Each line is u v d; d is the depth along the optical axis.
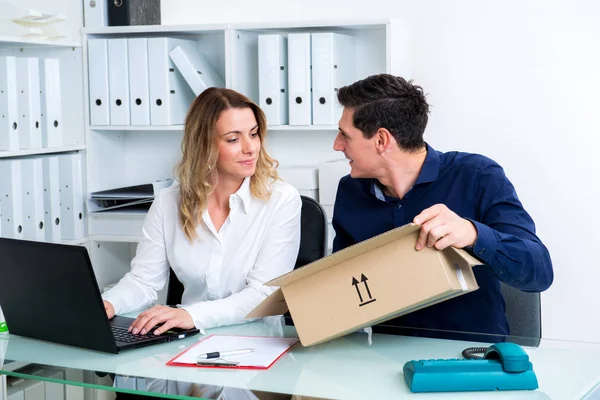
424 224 1.55
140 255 2.30
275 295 1.69
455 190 2.03
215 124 2.17
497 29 3.12
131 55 3.23
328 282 1.63
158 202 2.31
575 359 1.59
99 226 3.34
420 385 1.41
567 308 3.16
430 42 3.21
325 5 3.31
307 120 3.07
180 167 2.24
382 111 1.92
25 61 2.91
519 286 1.79
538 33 3.07
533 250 1.74
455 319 2.05
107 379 1.53
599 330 3.12
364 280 1.60
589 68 3.03
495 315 2.04
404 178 2.04
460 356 1.61
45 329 1.80
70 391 2.03
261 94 3.12
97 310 1.66
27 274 1.75
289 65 3.07
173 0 3.53
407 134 1.96
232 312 1.92
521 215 1.92
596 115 3.04
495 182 1.99
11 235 2.92
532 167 3.14
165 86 3.20
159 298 3.50
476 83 3.17
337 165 3.03
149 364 1.62
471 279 1.65
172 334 1.81
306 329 1.64
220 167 2.21
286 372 1.53
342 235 2.21
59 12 3.21
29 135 2.96
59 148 3.13
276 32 3.29
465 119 3.20
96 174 3.40
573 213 3.11
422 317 2.07
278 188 2.29
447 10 3.17
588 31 3.01
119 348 1.71
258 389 1.44
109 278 3.51
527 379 1.42
